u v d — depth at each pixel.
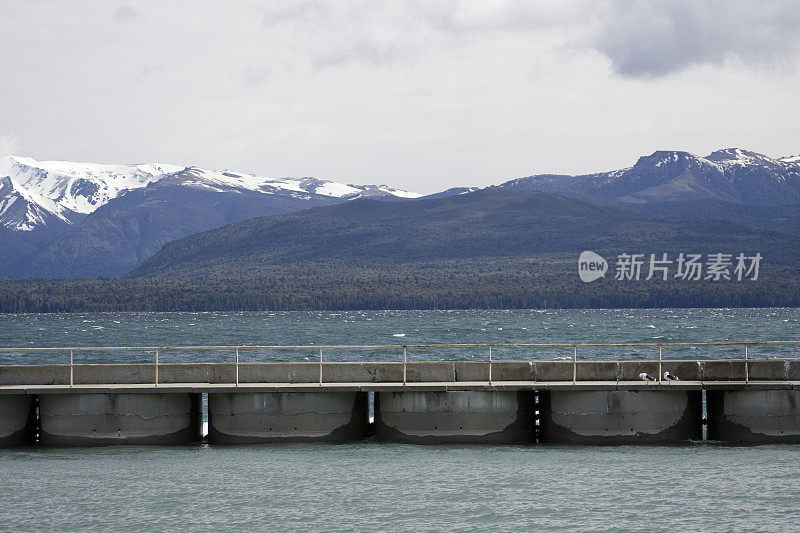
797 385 37.16
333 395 37.25
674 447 36.94
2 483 31.81
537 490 30.73
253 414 37.09
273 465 34.09
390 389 37.09
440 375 38.28
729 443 37.50
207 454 35.88
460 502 29.44
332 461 34.72
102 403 36.84
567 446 37.06
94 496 30.27
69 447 36.78
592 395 37.12
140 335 170.12
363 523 27.42
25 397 37.44
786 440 37.19
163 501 29.67
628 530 26.72
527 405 37.66
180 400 37.38
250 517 28.03
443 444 37.06
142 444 36.94
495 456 35.47
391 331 185.62
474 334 166.75
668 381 38.03
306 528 26.98
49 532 26.77
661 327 198.75
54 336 167.38
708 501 29.39
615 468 33.53
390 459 34.97
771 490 30.55
